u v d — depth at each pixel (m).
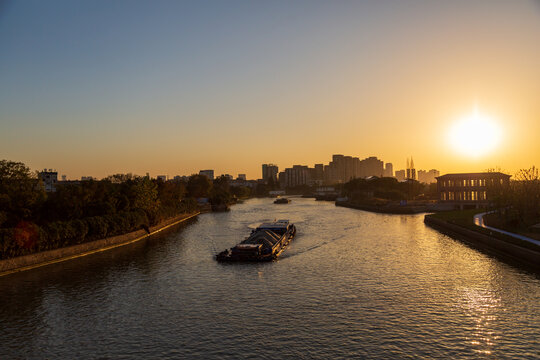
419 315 34.91
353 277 47.81
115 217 76.12
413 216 130.62
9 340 31.02
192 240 80.81
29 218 65.12
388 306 37.28
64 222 62.88
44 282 47.25
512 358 26.98
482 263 54.59
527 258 52.75
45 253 57.88
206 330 32.38
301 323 33.44
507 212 83.12
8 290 44.03
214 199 181.50
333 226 102.88
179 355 28.09
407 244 71.06
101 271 52.78
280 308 37.22
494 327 32.09
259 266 55.00
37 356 28.34
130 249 70.25
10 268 51.97
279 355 27.78
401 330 31.70
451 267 52.31
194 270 53.16
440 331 31.42
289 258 60.22
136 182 104.50
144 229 90.06
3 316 36.09
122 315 36.09
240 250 58.94
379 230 92.31
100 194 81.00
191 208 148.25
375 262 55.91
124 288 44.66
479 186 133.25
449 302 38.19
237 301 39.56
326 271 51.16
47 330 32.84
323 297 40.25
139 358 27.77
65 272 52.25
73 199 71.38
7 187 62.19
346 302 38.59
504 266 52.69
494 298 39.25
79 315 36.22
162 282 47.06
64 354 28.59
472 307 36.72
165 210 109.88
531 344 28.97
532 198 79.31
